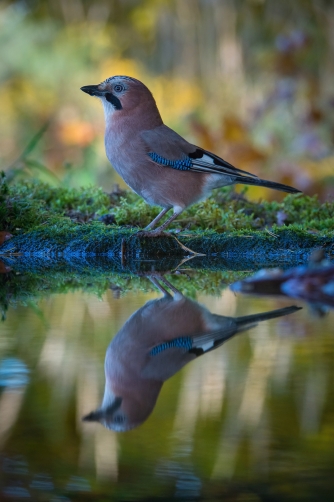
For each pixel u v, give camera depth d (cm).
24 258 1054
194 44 2883
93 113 2608
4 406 428
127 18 3034
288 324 626
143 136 1049
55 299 767
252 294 776
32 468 359
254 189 1980
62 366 508
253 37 2831
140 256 1042
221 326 622
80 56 2725
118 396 447
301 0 2772
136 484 345
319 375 475
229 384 463
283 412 413
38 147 2519
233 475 348
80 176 2284
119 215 1156
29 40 2722
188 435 393
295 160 2138
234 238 1056
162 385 469
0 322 654
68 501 334
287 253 1049
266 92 2458
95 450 375
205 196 1084
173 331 608
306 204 1320
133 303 735
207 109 2617
